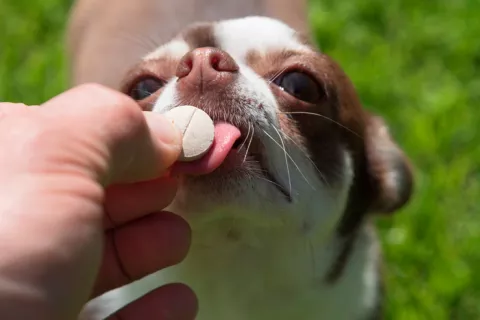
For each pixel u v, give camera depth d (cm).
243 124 21
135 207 20
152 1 42
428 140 45
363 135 29
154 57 26
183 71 21
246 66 24
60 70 51
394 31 55
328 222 25
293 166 23
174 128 19
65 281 15
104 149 16
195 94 21
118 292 27
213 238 23
